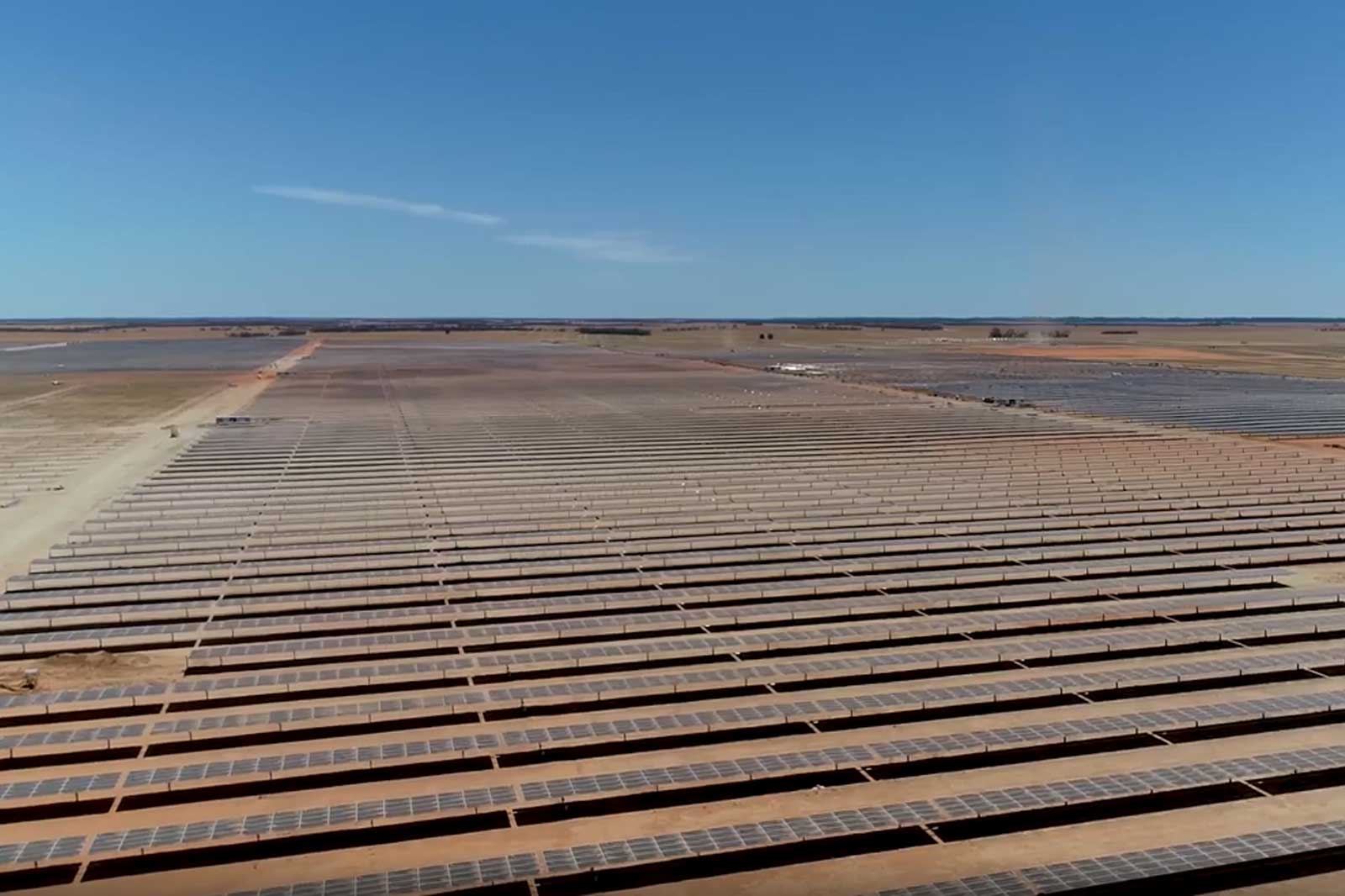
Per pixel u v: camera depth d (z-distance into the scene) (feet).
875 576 125.49
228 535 147.64
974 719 80.64
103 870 58.80
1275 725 78.74
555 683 88.53
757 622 106.73
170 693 86.17
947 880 57.62
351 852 60.85
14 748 74.54
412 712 81.61
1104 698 85.10
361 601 114.42
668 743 76.43
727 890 56.65
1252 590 118.32
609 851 59.57
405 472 202.80
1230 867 57.67
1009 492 179.42
